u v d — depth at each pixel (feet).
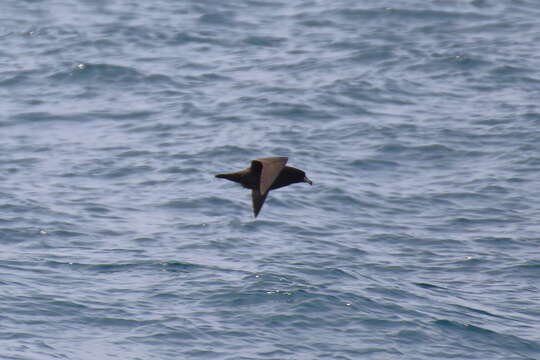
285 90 162.91
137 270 96.27
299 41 194.39
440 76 170.81
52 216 112.78
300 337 82.17
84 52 185.06
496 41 190.70
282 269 96.94
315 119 150.30
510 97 160.45
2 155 135.95
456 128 146.41
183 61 181.57
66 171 129.90
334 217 115.55
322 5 218.79
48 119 152.05
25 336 79.77
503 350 82.58
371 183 127.24
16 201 117.29
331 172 129.70
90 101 160.76
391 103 157.79
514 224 114.83
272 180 47.88
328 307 87.45
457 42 189.47
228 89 165.27
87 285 91.71
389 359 79.36
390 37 194.39
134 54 184.75
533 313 91.04
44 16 211.41
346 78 168.66
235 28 204.03
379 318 86.07
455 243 108.99
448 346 82.38
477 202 121.49
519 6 215.92
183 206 117.70
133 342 80.12
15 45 190.80
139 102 159.74
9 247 102.63
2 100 160.86
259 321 84.48
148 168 131.13
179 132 145.59
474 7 213.66
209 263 98.89
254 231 109.91
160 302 87.97
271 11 217.36
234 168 131.64
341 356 79.36
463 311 89.51
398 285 95.25
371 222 114.73
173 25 204.74
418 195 123.54
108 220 112.68
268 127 146.51
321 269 97.60
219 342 80.64
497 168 132.16
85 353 77.77
